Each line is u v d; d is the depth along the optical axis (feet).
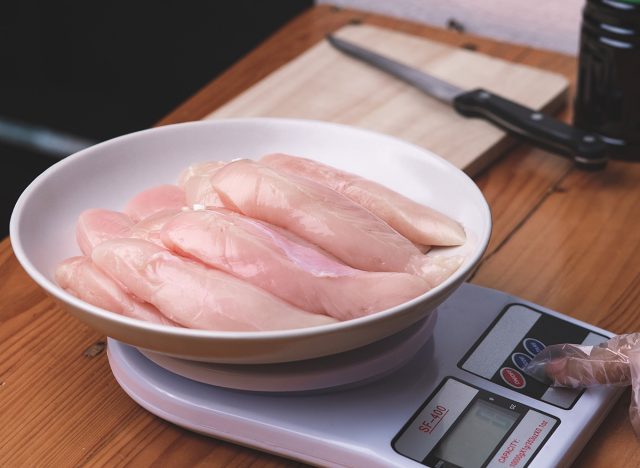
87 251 2.25
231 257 2.06
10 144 6.08
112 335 2.01
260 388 2.09
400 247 2.15
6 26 5.81
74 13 5.62
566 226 2.68
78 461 2.12
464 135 2.93
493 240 2.65
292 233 2.16
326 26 3.60
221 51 5.32
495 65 3.27
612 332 2.36
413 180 2.42
